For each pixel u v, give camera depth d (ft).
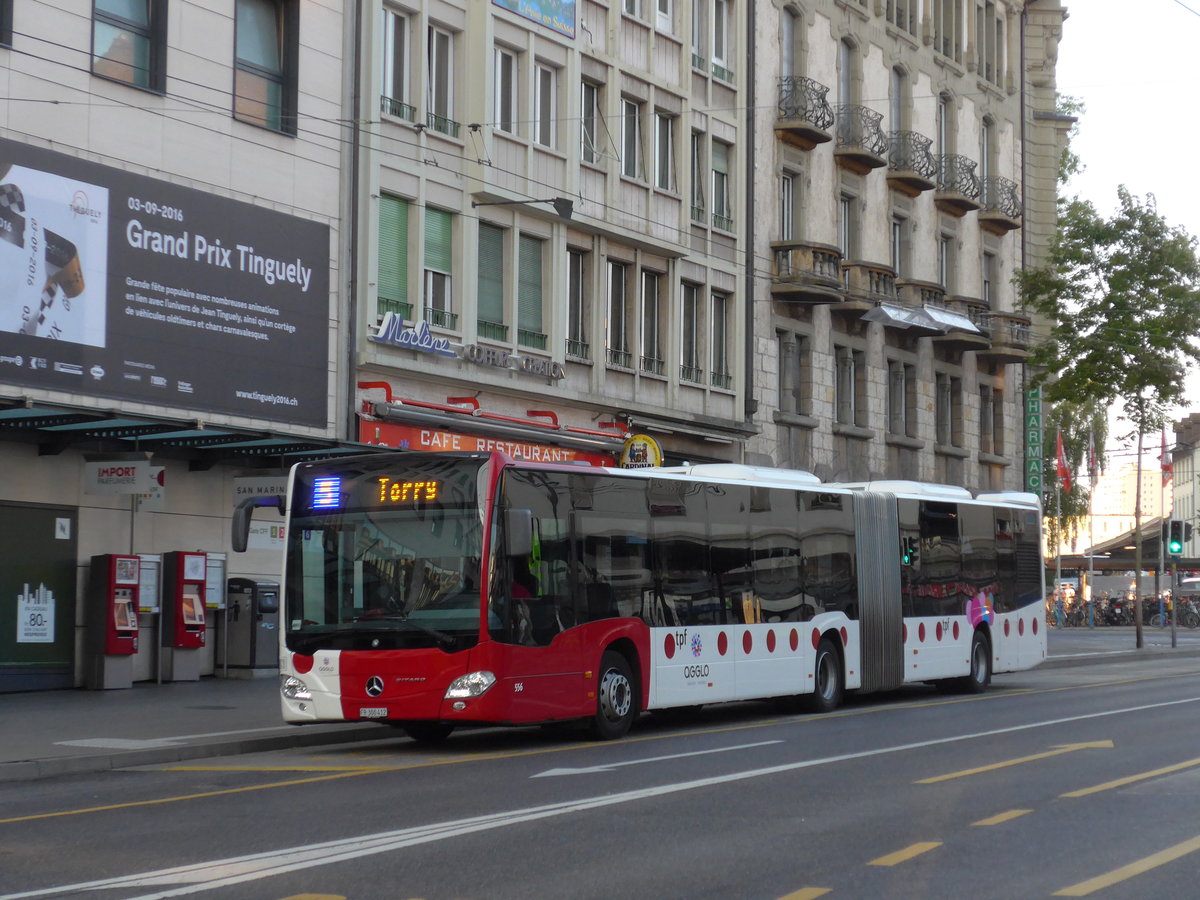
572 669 57.21
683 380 117.19
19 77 72.08
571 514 58.29
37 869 30.12
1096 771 45.11
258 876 29.04
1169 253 141.49
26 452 74.28
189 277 79.61
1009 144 166.09
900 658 79.61
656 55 114.11
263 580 87.40
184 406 79.00
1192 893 27.35
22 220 71.36
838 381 138.21
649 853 31.42
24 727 59.16
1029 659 92.68
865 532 78.02
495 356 98.84
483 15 97.81
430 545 54.60
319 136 88.17
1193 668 114.01
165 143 79.20
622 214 110.11
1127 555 312.50
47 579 75.05
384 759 51.93
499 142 99.55
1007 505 92.27
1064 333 144.25
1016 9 167.94
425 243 95.09
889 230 143.54
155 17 79.71
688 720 68.95
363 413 89.45
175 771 49.37
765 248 127.34
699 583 65.10
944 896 27.14
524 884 28.22
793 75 131.44
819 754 50.62
